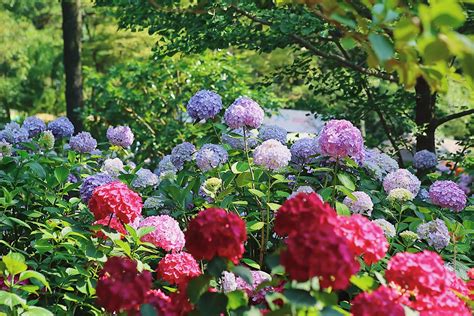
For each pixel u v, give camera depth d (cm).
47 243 417
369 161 551
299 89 1672
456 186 518
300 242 243
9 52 2311
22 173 509
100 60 1873
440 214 502
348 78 852
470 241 477
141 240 421
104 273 394
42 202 492
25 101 2386
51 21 2475
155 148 1029
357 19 251
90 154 695
